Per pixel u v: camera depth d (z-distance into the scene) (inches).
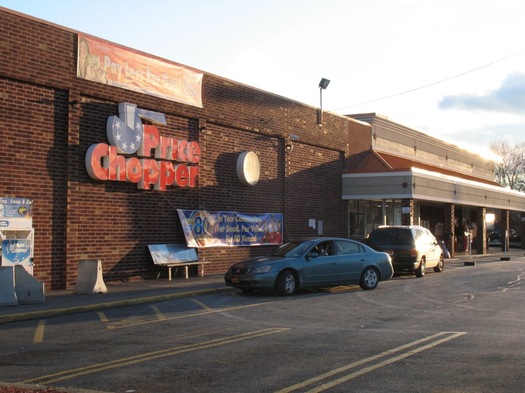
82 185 648.4
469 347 336.2
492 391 246.2
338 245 641.0
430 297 578.9
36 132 605.9
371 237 828.0
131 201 705.6
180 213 761.6
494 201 1507.1
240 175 864.3
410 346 340.8
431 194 1140.5
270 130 935.7
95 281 583.5
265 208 928.9
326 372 281.4
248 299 569.6
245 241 877.2
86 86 650.2
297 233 997.2
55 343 364.2
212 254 818.8
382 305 523.2
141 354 327.6
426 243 832.9
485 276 811.4
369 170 1109.7
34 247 600.1
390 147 1325.0
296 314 474.0
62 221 627.2
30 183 598.9
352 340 361.4
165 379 271.4
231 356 319.3
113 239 681.6
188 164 774.5
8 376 281.7
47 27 614.9
